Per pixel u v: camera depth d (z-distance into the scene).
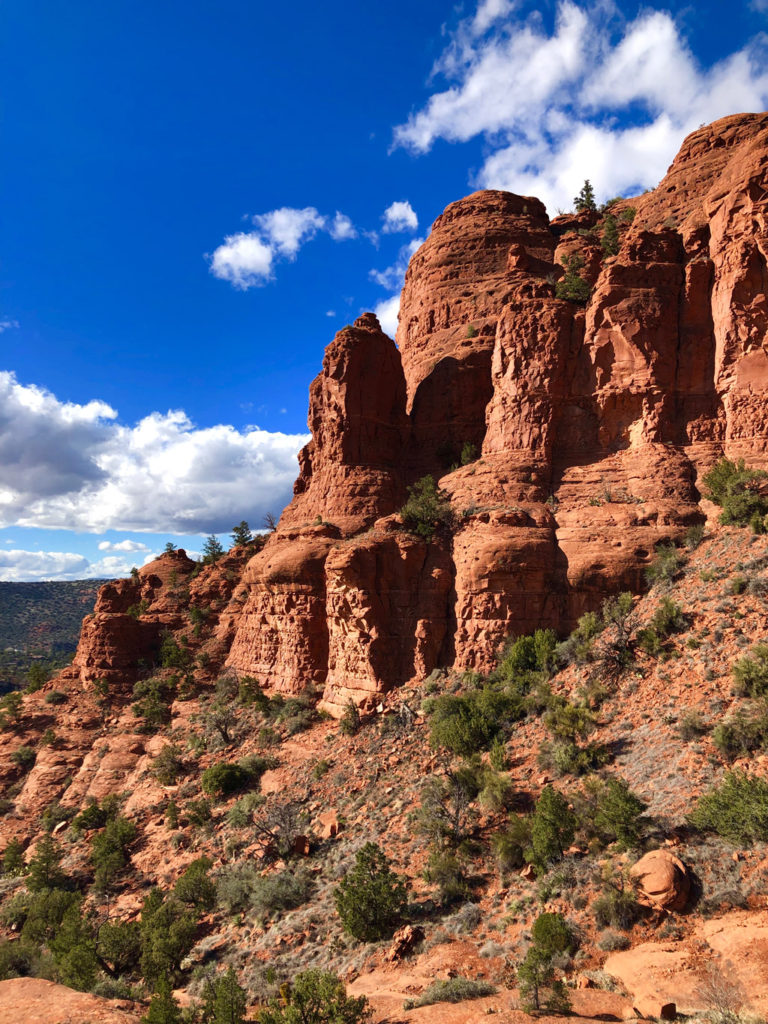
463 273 72.75
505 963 19.22
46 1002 15.14
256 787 40.03
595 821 22.83
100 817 44.69
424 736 36.47
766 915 17.19
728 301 44.25
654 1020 14.73
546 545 41.84
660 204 63.84
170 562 81.31
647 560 39.94
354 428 54.78
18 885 40.50
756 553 35.00
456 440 60.06
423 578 44.59
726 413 44.19
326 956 23.14
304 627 48.56
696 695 28.25
